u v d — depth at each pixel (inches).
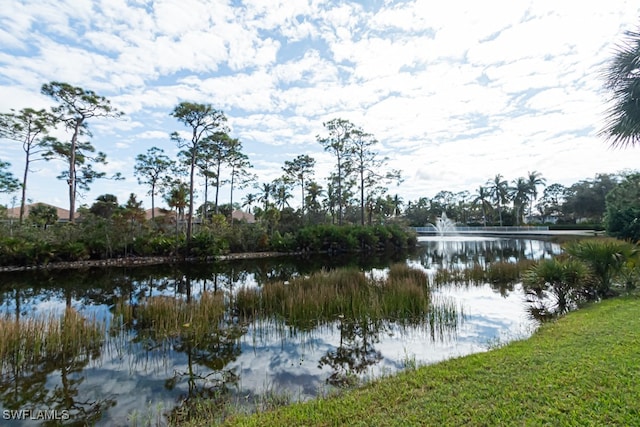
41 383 176.1
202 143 1059.3
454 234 2053.4
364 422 113.2
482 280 450.3
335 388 160.1
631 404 108.6
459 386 135.2
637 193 825.5
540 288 338.0
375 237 1139.3
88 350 220.7
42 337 216.4
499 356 167.8
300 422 117.6
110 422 138.9
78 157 1068.5
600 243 337.7
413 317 284.8
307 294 316.2
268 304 314.7
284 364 196.9
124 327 265.9
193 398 157.9
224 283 520.1
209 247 834.2
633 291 314.5
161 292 448.1
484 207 2231.8
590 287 329.1
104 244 756.6
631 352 153.2
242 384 171.3
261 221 1134.4
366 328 261.1
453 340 229.0
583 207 1863.9
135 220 856.3
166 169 1262.3
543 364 149.3
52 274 602.2
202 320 266.5
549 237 1386.6
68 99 952.9
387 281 378.9
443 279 452.1
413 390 136.5
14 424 138.6
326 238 1070.4
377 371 180.7
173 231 975.6
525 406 113.9
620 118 263.9
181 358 208.2
